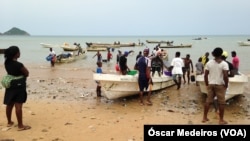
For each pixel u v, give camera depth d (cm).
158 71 1477
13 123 908
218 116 1044
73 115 1046
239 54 4953
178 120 991
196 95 1402
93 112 1093
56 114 1057
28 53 5206
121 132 858
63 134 837
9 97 852
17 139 788
